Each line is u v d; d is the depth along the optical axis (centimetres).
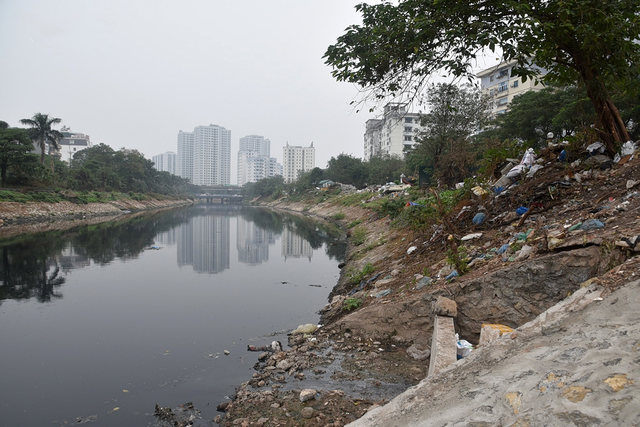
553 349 344
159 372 714
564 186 850
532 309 586
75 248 2234
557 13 747
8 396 639
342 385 578
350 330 764
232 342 853
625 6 735
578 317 385
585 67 842
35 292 1312
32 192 4197
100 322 1009
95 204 5094
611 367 276
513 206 912
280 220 4531
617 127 894
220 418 531
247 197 12062
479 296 631
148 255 2077
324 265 1772
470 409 311
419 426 321
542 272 581
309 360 674
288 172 13662
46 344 864
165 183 9862
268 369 664
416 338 696
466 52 784
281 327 944
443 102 2283
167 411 573
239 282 1463
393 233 1592
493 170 1205
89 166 6384
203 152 18638
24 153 4281
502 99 4272
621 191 719
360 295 952
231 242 2597
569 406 255
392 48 819
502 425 275
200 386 652
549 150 1044
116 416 572
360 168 6053
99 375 709
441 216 1011
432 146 2402
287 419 496
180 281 1484
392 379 585
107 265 1795
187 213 6009
